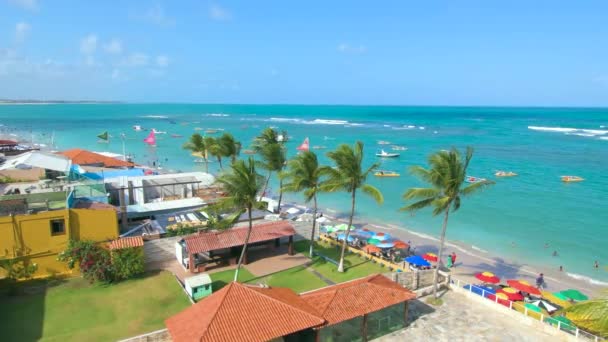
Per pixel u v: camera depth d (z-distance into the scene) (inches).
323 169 1402.6
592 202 2391.7
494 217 2142.0
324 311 864.3
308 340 863.7
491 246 1753.2
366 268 1405.0
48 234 1196.5
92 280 1196.5
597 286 1379.2
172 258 1419.8
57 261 1219.2
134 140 5698.8
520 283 1192.2
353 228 1979.6
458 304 1138.0
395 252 1600.6
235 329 743.7
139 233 1592.0
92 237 1255.5
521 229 1958.7
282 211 2134.6
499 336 971.3
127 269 1213.1
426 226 2039.9
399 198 2586.1
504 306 1088.2
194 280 1136.2
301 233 1796.3
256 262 1432.1
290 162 1573.6
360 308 899.4
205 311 791.1
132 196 1958.7
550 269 1520.7
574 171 3297.2
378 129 7426.2
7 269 1152.8
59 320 989.2
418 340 949.8
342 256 1363.2
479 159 3914.9
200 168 3627.0
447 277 1250.0
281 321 784.3
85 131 6934.1
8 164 1633.9
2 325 960.3
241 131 6978.4
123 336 923.4
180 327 776.3
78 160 2365.9
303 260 1461.6
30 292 1132.5
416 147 4808.1
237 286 831.7
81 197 1461.6
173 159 4111.7
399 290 975.0
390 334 972.6
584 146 4820.4
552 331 977.5
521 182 2923.2
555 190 2682.1
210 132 6756.9
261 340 736.3
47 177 1786.4
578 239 1822.1
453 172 1125.7
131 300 1101.7
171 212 1827.0
